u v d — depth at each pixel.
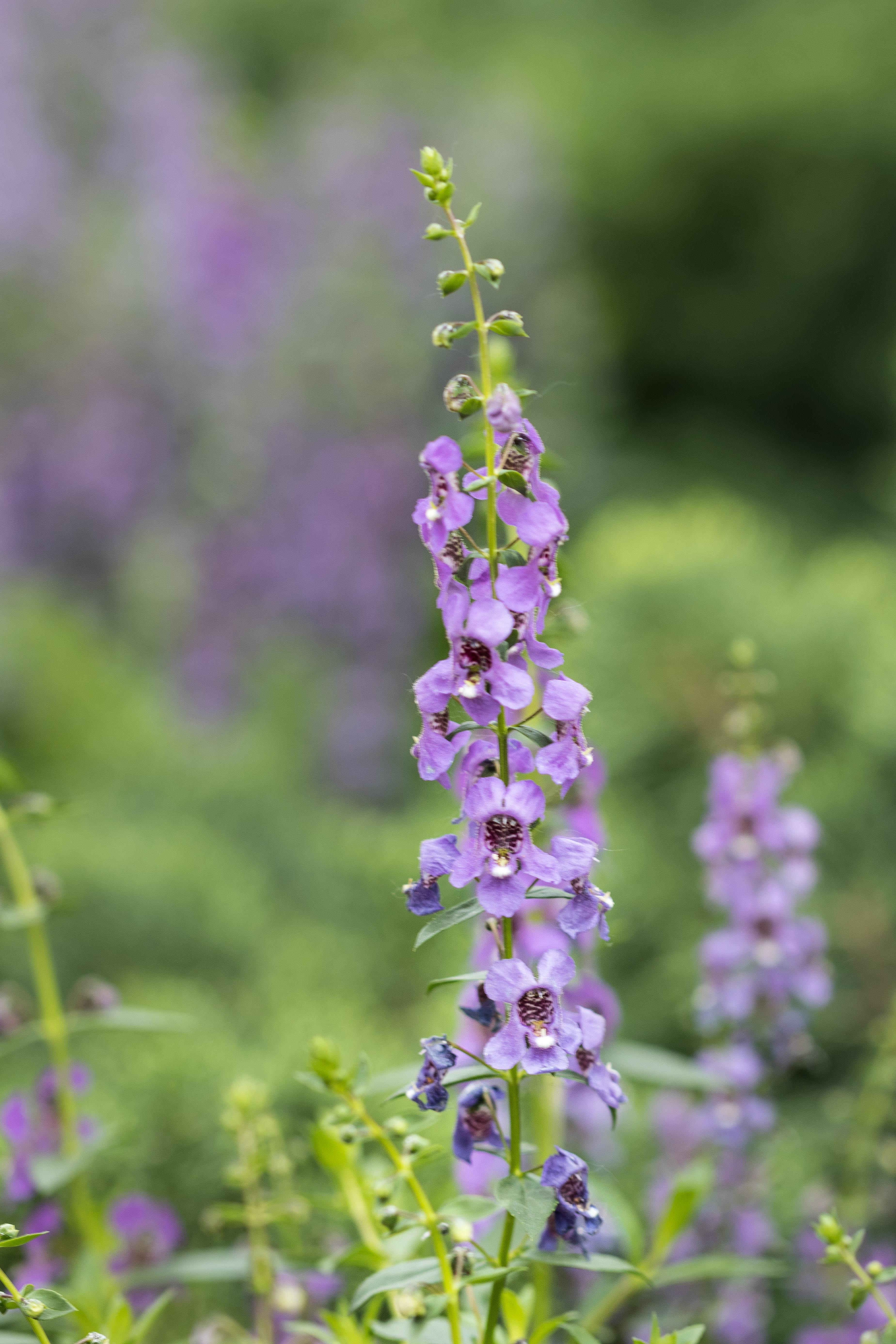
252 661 3.36
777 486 4.92
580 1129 1.04
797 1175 1.24
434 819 1.76
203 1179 1.15
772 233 5.50
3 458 4.03
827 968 1.08
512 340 3.67
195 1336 0.97
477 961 0.97
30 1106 1.01
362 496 3.38
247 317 3.53
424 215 3.57
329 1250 1.00
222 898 1.66
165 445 3.96
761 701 1.84
